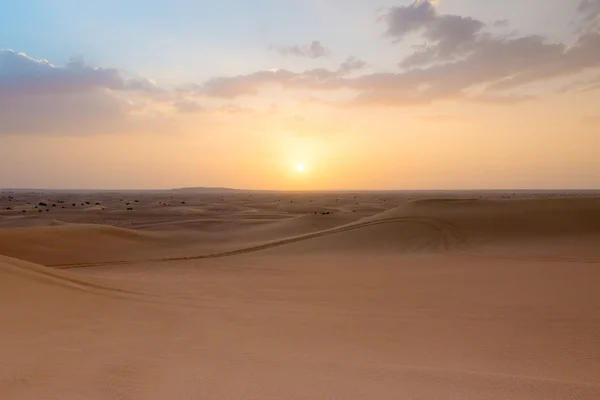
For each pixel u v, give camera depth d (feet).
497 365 22.76
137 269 78.64
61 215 225.35
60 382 17.92
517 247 87.45
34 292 36.14
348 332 30.17
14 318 28.58
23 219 196.95
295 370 20.48
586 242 88.53
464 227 107.65
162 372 19.80
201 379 18.83
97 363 20.88
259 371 20.24
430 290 46.24
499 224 107.65
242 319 34.06
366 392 17.11
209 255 99.66
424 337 28.78
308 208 309.01
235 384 18.17
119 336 27.02
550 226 103.71
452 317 34.27
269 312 36.88
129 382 18.24
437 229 107.96
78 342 24.85
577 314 33.81
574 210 112.68
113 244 107.96
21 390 16.83
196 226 165.27
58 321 29.25
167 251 106.73
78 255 92.89
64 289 39.22
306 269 69.10
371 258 83.25
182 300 41.14
